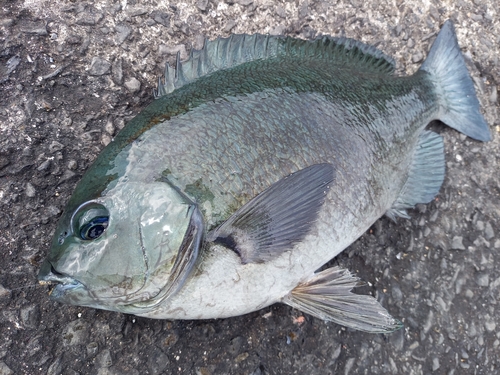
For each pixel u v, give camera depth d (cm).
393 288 38
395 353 36
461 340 38
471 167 42
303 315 35
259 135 27
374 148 32
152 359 31
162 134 25
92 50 35
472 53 45
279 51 33
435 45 41
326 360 35
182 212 24
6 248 30
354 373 35
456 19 44
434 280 39
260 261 27
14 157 31
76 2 35
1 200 31
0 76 32
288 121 28
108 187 24
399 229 40
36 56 33
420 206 40
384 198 34
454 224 41
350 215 31
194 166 25
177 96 27
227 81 28
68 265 23
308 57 34
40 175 32
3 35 33
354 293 35
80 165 33
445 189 41
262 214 26
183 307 27
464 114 42
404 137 35
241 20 39
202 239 25
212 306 28
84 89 34
